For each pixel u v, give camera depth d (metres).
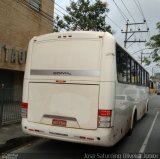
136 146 9.35
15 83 20.36
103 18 25.77
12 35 17.33
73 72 7.51
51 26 22.36
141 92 14.36
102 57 7.31
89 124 7.23
